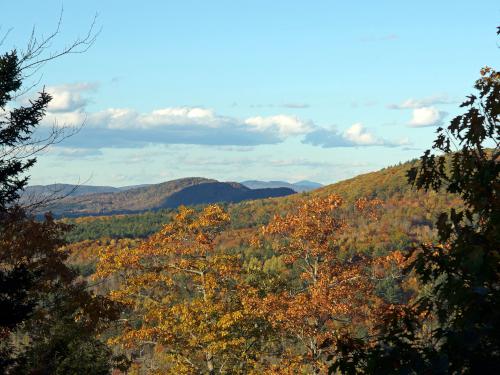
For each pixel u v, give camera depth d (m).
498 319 4.38
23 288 14.78
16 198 13.18
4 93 12.65
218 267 27.33
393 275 24.98
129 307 24.55
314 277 27.09
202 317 25.33
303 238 27.25
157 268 27.47
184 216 27.88
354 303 24.50
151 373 27.73
